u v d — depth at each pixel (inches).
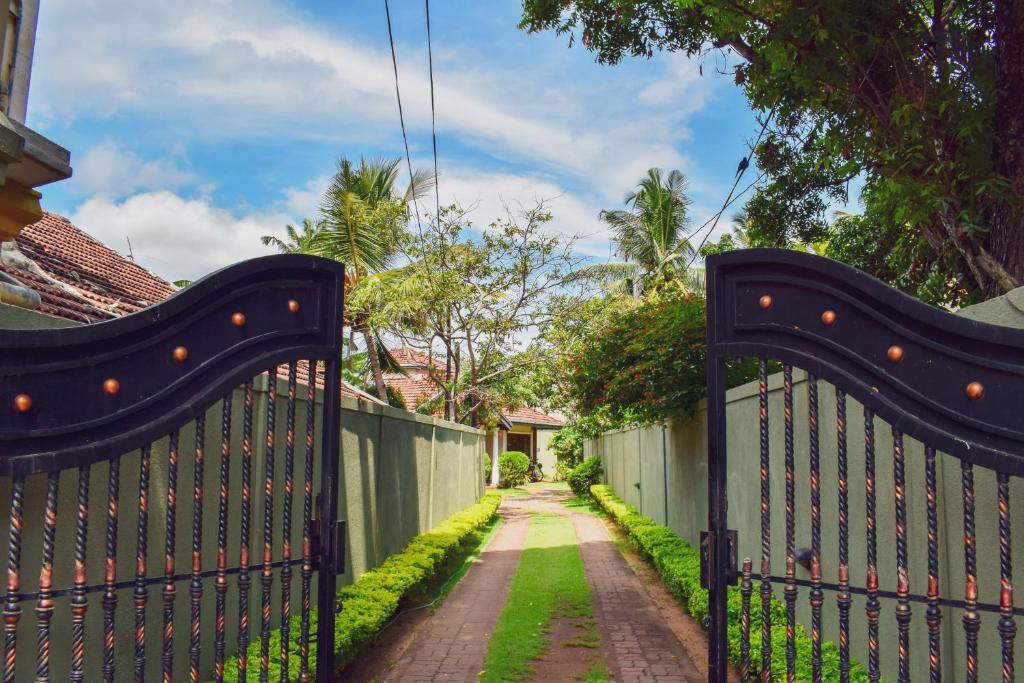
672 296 416.8
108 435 99.3
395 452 364.8
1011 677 97.0
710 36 292.2
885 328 107.9
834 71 206.2
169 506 104.8
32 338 93.7
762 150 281.7
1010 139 182.7
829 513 190.7
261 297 115.8
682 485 406.9
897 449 105.3
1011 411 100.6
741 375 345.1
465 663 240.2
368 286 676.7
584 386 410.6
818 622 108.8
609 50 325.1
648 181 1045.2
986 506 124.3
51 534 95.2
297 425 230.1
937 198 181.2
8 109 155.5
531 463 1437.0
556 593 348.2
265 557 115.3
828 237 368.2
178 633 163.0
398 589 269.6
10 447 92.5
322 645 119.1
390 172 791.7
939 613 102.3
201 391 107.9
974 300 222.2
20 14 160.4
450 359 812.6
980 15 212.4
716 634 113.0
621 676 226.8
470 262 722.2
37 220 137.6
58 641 123.3
